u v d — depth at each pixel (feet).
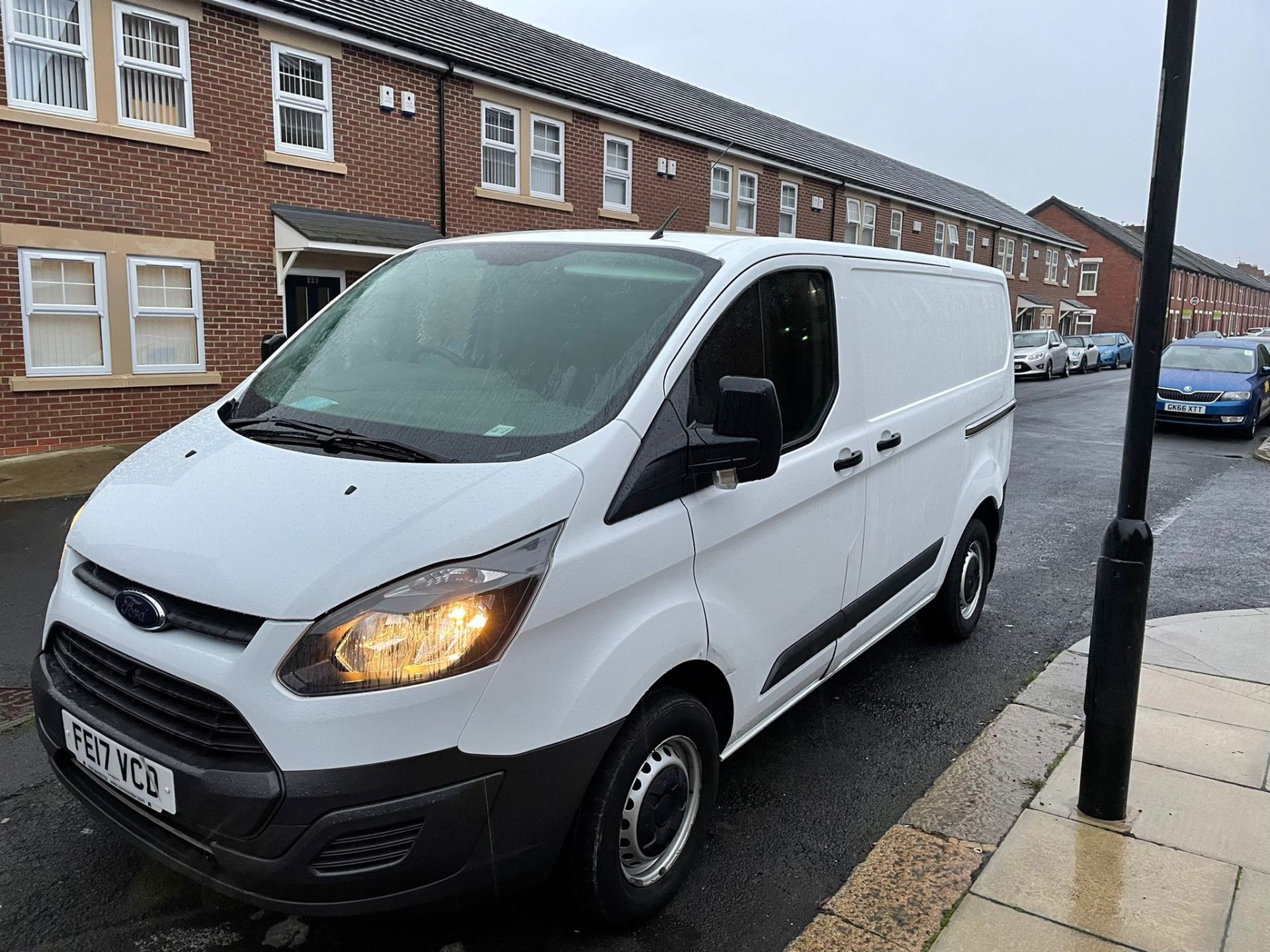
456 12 58.08
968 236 110.93
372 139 44.86
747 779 12.38
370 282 12.10
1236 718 13.74
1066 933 8.95
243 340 41.22
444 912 8.12
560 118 54.13
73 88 35.63
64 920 9.08
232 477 8.50
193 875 7.45
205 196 39.24
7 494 29.35
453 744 7.15
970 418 16.24
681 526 8.84
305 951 8.75
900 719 14.29
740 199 70.74
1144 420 10.18
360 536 7.37
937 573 15.72
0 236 34.06
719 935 9.16
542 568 7.52
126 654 7.76
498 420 8.79
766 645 10.48
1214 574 22.71
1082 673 15.84
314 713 6.87
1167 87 9.39
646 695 8.88
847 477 11.76
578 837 8.31
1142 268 10.01
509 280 10.77
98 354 37.29
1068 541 26.32
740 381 8.73
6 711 13.70
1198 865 10.03
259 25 40.06
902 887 9.71
